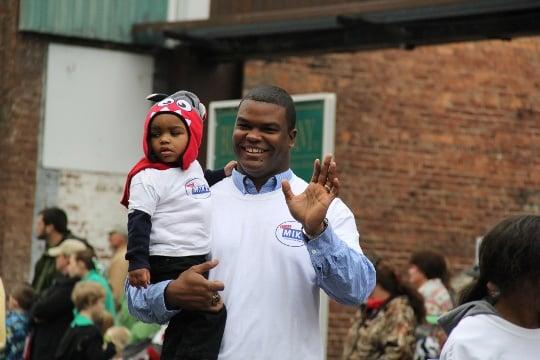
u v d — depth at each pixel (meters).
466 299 5.43
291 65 16.94
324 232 5.73
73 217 15.50
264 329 5.92
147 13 15.58
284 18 13.62
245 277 5.98
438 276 12.63
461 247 18.14
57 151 15.45
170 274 6.05
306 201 5.72
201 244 6.07
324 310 10.69
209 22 14.40
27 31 15.35
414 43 13.10
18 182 15.36
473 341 5.17
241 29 14.20
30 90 15.41
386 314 11.04
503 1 11.70
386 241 17.69
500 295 5.25
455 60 18.17
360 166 17.56
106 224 15.61
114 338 11.96
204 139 15.11
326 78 17.25
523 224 5.20
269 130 6.08
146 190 6.05
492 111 18.39
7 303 14.70
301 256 5.98
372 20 13.03
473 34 12.56
